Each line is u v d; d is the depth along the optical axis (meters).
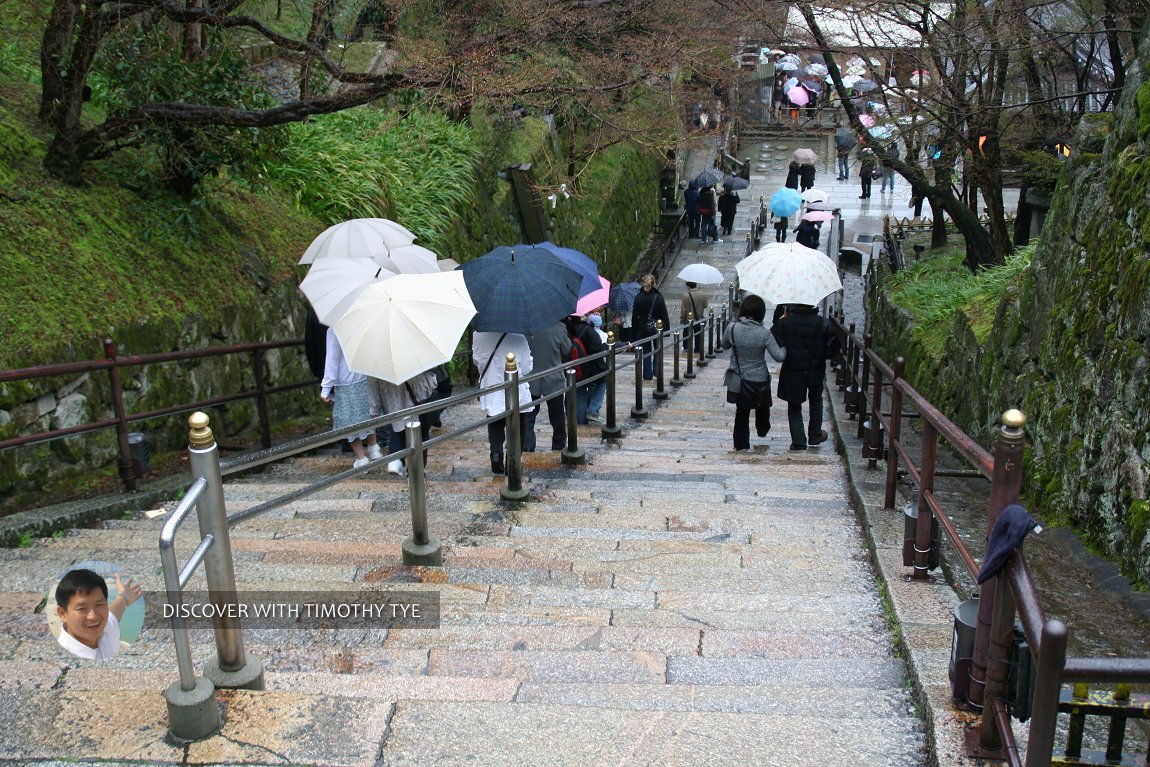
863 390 8.46
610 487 7.10
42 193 7.68
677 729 3.10
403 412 4.68
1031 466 6.29
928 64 11.20
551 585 4.78
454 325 6.25
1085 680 2.18
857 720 3.19
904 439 8.91
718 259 25.42
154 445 7.54
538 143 18.47
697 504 6.50
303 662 3.74
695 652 3.95
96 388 6.90
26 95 8.92
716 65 13.69
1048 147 13.50
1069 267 6.45
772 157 34.41
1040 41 10.22
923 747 3.04
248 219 9.84
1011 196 25.86
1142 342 4.91
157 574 4.63
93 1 7.67
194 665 3.53
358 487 6.86
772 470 7.89
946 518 4.07
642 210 25.98
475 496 6.61
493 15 9.69
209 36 9.41
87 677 3.34
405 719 3.11
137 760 2.87
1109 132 6.44
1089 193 6.43
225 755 2.90
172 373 7.75
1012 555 2.65
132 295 7.56
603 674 3.71
